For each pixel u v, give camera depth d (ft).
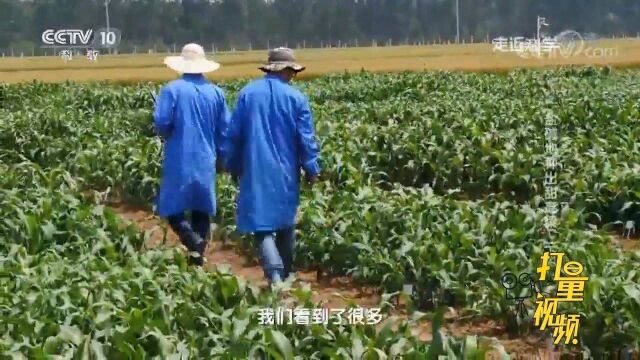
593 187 45.98
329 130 63.00
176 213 37.47
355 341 23.57
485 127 65.87
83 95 106.63
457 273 32.83
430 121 63.93
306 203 40.93
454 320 32.32
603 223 45.29
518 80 118.21
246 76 179.63
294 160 32.94
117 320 25.94
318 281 37.76
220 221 44.50
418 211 38.91
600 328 28.09
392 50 311.47
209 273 29.81
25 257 33.01
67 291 27.66
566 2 401.08
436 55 257.14
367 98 112.16
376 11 418.92
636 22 397.19
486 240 35.29
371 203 40.93
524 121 68.54
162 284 29.35
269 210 32.42
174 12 412.36
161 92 37.50
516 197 51.57
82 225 36.78
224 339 24.76
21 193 43.24
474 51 277.03
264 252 32.40
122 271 29.96
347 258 36.88
